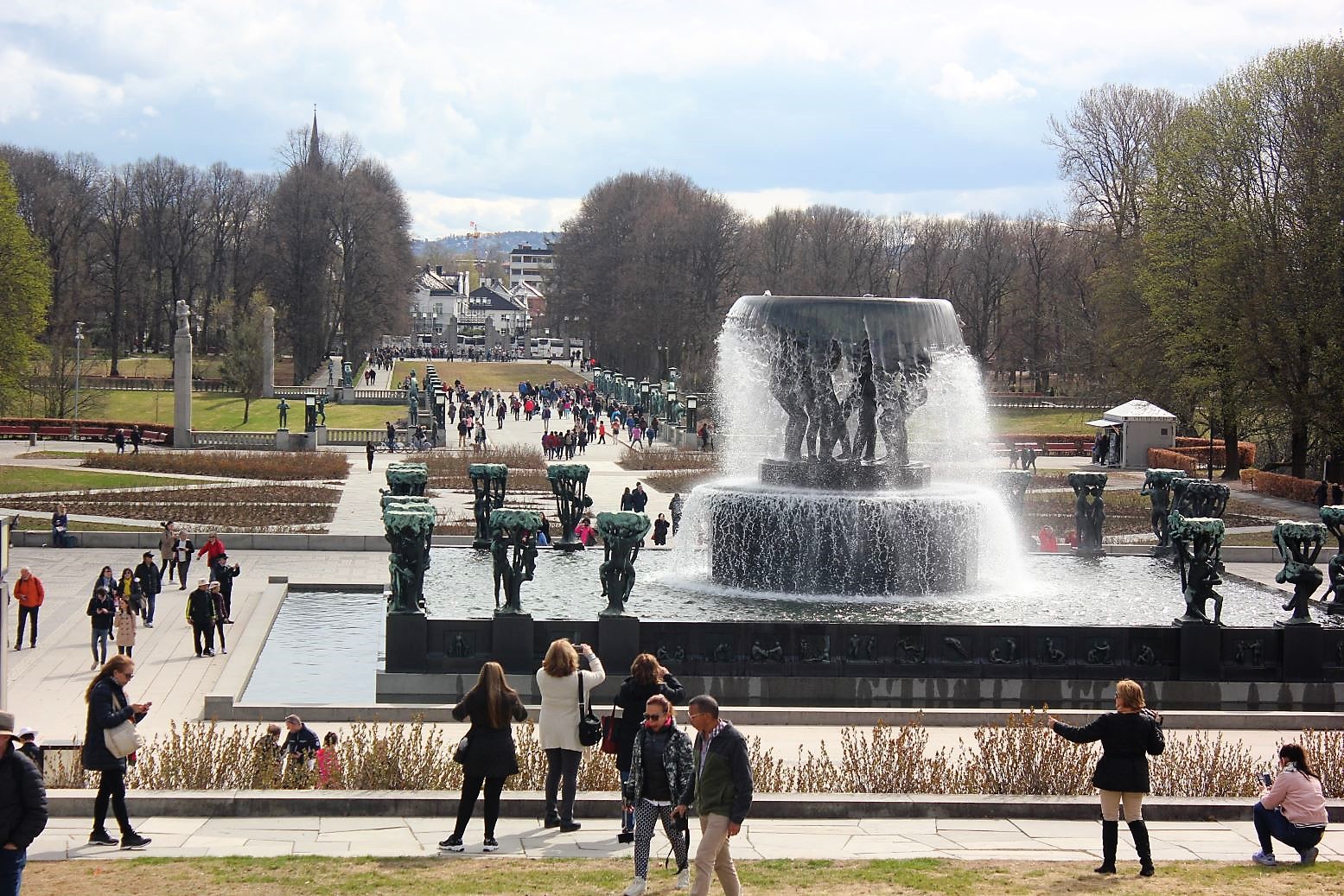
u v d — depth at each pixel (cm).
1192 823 2266
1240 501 7869
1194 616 3553
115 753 1995
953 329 4775
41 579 5159
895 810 2261
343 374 15300
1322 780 2469
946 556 4369
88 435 10975
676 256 18588
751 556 4397
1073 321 12575
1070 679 3512
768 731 3020
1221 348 8406
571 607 4053
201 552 4962
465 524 6412
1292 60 8231
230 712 3119
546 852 2005
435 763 2497
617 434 12538
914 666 3494
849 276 19550
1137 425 9831
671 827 1848
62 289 17775
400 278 18825
